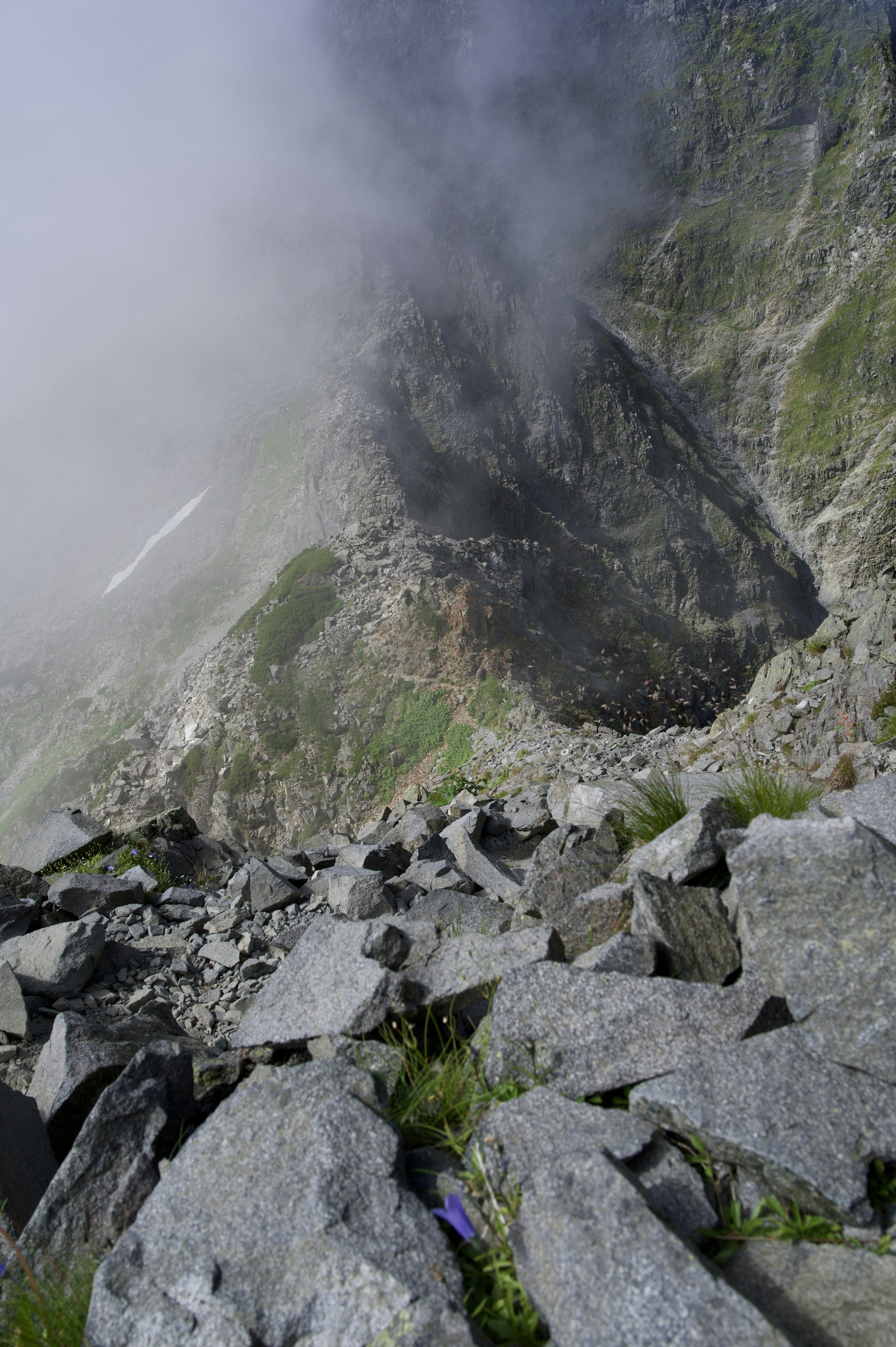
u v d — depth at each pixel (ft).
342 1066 11.43
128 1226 11.33
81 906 29.17
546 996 11.67
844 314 488.44
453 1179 10.15
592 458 425.28
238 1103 11.10
